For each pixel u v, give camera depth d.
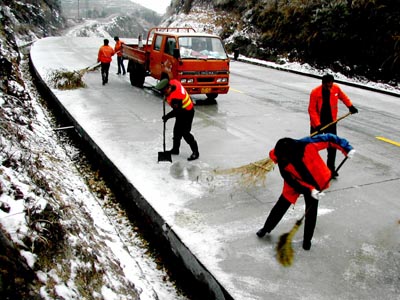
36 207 3.51
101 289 3.39
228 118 9.78
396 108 12.21
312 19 20.56
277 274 4.00
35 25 46.41
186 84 10.28
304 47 21.12
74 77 12.43
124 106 10.32
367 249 4.52
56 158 7.07
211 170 6.45
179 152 7.24
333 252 4.43
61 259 3.27
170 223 4.80
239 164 6.74
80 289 3.16
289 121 9.73
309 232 4.33
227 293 3.70
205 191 5.71
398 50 16.39
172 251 4.66
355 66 18.30
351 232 4.86
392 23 16.84
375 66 17.52
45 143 7.56
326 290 3.81
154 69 11.59
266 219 5.00
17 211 3.35
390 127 9.81
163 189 5.70
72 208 4.65
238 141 8.01
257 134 8.53
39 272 2.94
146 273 4.48
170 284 4.36
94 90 12.22
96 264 3.65
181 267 4.47
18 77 10.73
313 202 4.22
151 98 11.48
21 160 4.60
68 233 3.65
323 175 4.18
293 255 4.32
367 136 8.95
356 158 7.43
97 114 9.41
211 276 3.94
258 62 22.38
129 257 4.52
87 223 4.62
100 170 7.16
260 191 5.81
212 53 10.73
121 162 6.58
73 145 8.47
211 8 32.50
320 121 6.07
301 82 16.50
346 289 3.84
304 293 3.75
